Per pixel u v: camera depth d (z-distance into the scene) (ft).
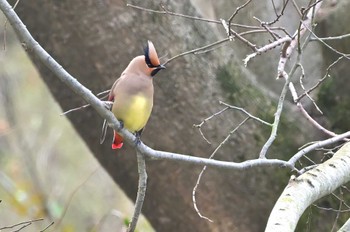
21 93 74.79
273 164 25.57
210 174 35.55
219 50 36.09
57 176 74.13
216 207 36.06
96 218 69.72
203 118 35.24
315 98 36.94
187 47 35.27
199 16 36.04
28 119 74.95
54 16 34.53
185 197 36.06
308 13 32.50
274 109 36.47
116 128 23.66
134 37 34.78
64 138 76.28
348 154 27.27
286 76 28.89
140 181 24.11
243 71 36.76
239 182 35.78
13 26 22.02
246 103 36.04
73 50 34.86
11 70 73.26
